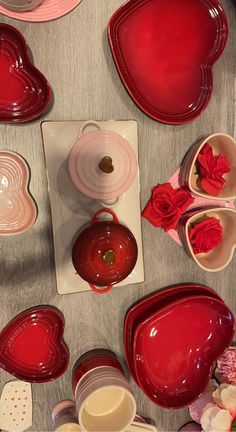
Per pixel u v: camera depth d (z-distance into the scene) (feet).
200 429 2.86
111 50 2.47
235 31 2.72
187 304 2.70
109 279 2.41
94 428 2.40
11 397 2.60
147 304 2.69
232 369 2.82
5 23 2.32
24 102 2.36
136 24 2.47
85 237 2.36
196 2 2.47
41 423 2.69
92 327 2.68
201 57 2.59
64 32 2.44
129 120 2.58
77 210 2.52
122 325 2.73
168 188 2.65
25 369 2.54
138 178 2.62
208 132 2.77
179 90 2.60
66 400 2.68
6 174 2.35
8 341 2.48
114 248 2.35
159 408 2.88
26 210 2.40
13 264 2.50
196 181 2.73
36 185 2.48
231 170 2.65
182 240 2.71
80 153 2.41
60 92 2.47
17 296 2.52
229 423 2.65
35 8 2.33
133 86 2.51
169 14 2.50
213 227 2.61
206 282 2.87
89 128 2.48
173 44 2.56
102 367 2.48
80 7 2.44
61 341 2.55
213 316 2.74
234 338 2.94
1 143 2.39
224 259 2.67
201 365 2.77
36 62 2.41
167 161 2.71
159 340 2.72
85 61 2.50
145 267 2.73
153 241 2.73
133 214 2.63
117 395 2.49
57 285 2.55
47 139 2.42
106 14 2.50
